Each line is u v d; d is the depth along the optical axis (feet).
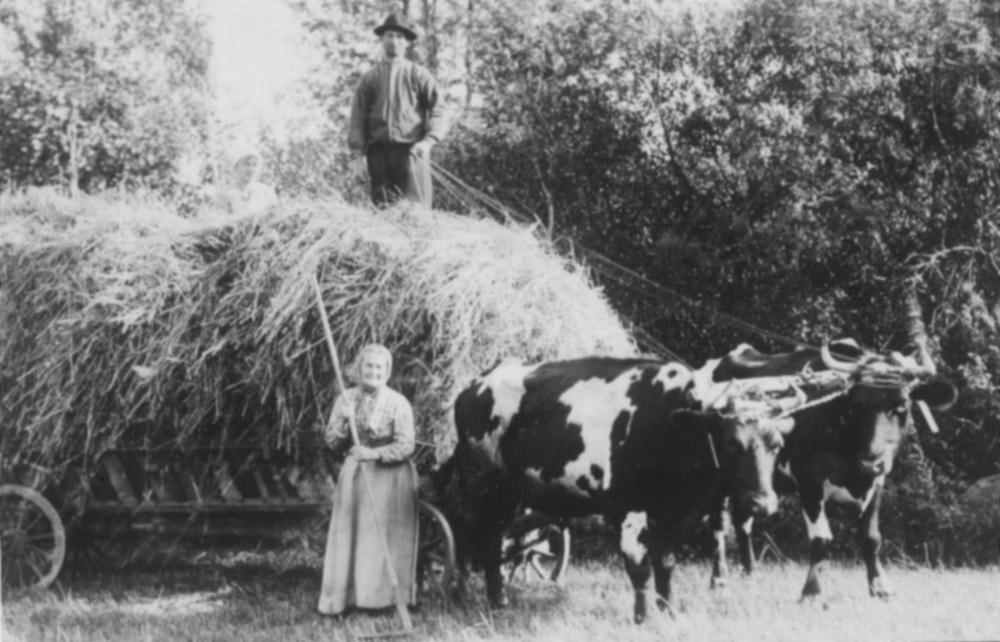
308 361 30.27
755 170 42.91
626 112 48.19
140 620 28.12
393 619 26.37
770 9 43.65
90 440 32.94
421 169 37.86
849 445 27.50
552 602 28.99
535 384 27.40
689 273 45.19
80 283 32.53
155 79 73.82
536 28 49.19
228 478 32.45
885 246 42.96
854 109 42.11
